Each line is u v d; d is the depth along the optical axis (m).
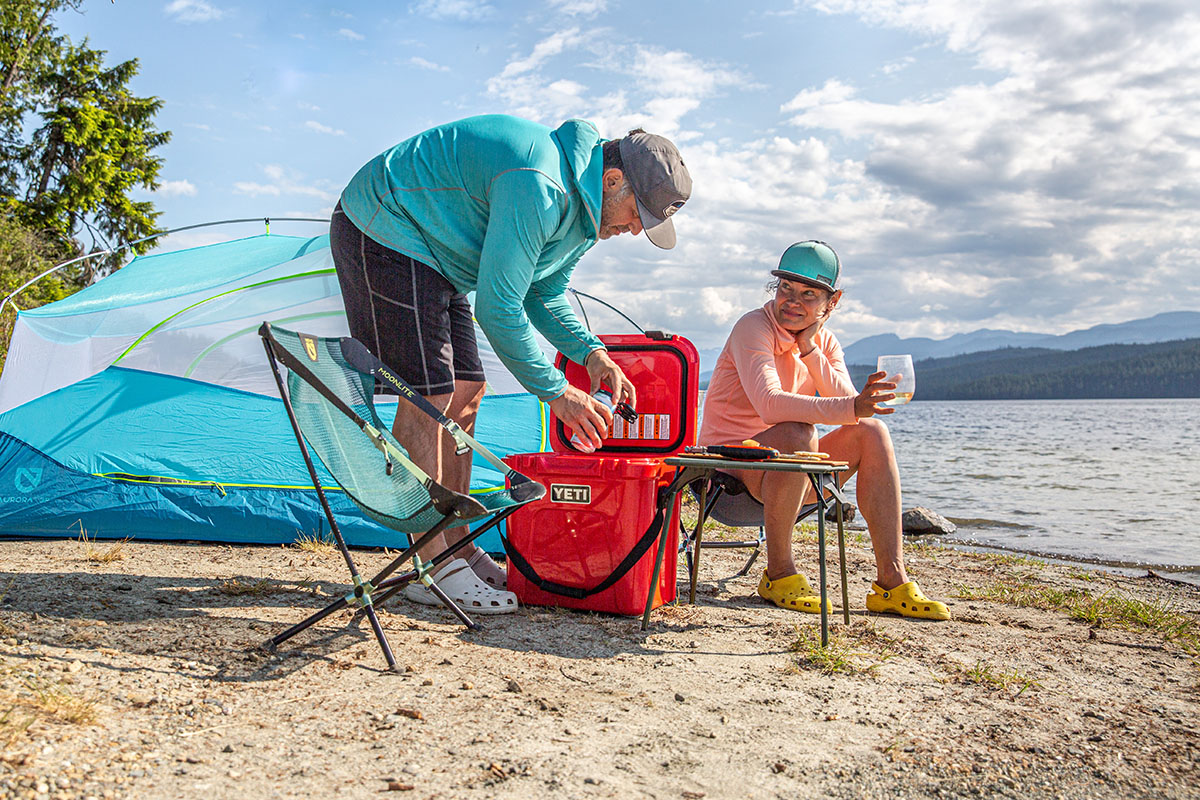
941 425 54.22
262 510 4.46
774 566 3.59
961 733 2.12
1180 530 8.12
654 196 2.90
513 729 1.99
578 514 3.29
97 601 2.84
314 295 5.09
